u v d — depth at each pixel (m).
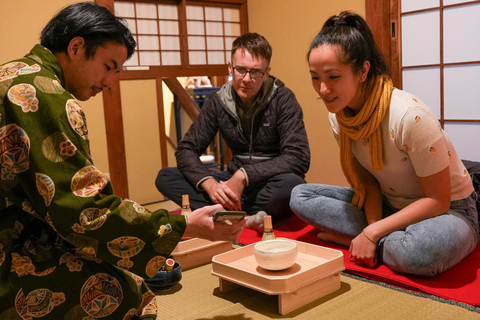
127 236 1.16
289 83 4.37
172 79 4.80
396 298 1.63
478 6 3.19
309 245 1.85
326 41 1.72
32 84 1.13
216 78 5.72
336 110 1.80
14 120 1.10
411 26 3.55
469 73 3.31
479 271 1.81
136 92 4.06
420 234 1.75
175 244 1.22
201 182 2.66
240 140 2.83
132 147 4.06
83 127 1.19
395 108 1.79
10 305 1.15
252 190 2.77
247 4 4.71
